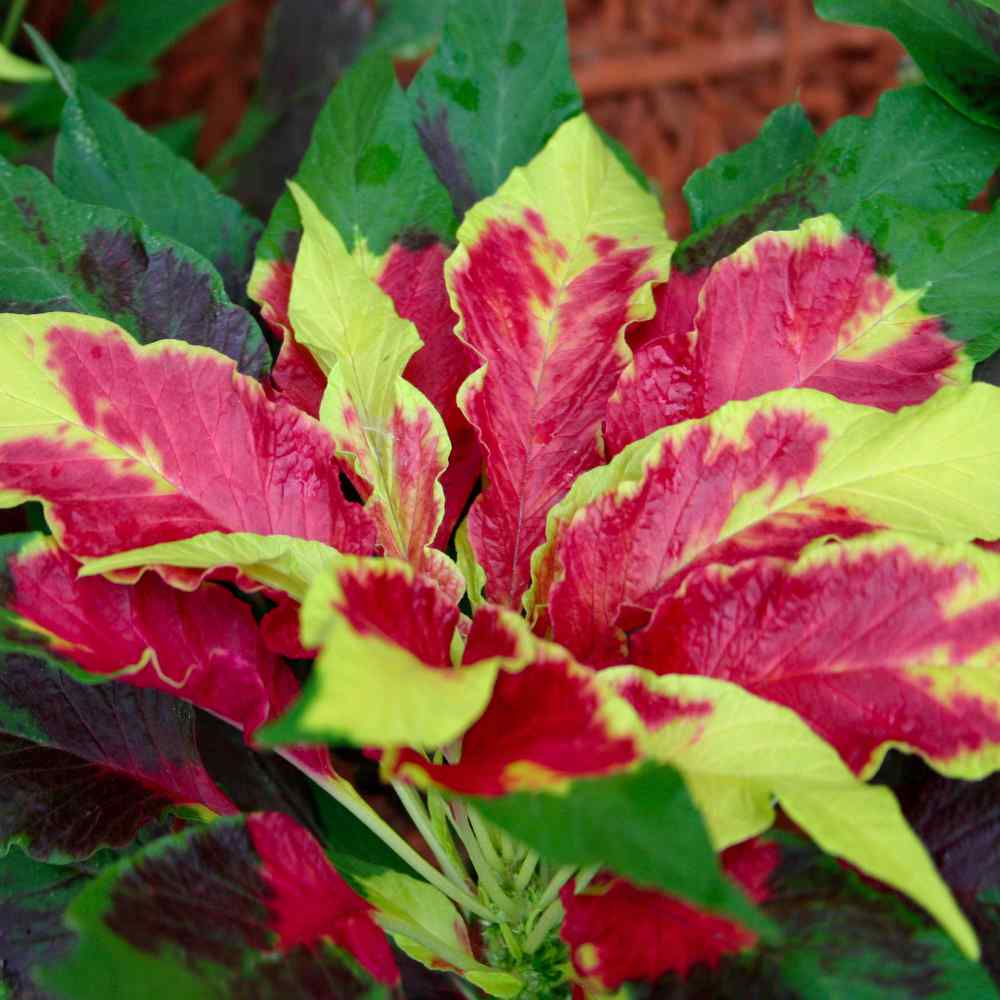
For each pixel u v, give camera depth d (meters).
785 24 0.78
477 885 0.36
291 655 0.33
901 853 0.26
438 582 0.34
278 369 0.37
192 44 0.89
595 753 0.27
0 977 0.34
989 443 0.32
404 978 0.35
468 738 0.30
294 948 0.30
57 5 0.78
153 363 0.34
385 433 0.35
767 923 0.24
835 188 0.39
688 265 0.39
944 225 0.36
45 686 0.35
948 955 0.29
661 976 0.29
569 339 0.36
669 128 0.79
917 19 0.39
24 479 0.33
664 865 0.25
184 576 0.32
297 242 0.39
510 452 0.36
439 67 0.43
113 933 0.28
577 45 0.80
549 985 0.34
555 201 0.37
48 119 0.71
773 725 0.29
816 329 0.36
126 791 0.35
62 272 0.37
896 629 0.30
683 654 0.32
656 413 0.36
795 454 0.33
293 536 0.34
